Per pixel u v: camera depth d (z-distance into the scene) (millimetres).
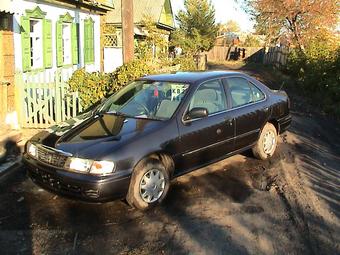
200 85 6227
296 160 7473
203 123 5996
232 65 40750
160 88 6297
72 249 4293
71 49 14562
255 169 6895
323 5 25281
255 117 7020
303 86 17812
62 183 4949
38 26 12141
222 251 4273
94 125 5703
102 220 4941
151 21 25156
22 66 10617
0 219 4930
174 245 4379
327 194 5863
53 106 9211
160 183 5352
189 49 36656
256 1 28438
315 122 11422
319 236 4633
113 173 4848
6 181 6188
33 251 4242
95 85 9172
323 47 19422
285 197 5707
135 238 4523
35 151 5352
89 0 15195
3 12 8539
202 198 5617
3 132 8156
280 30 28969
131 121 5715
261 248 4348
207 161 6191
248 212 5207
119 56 20047
